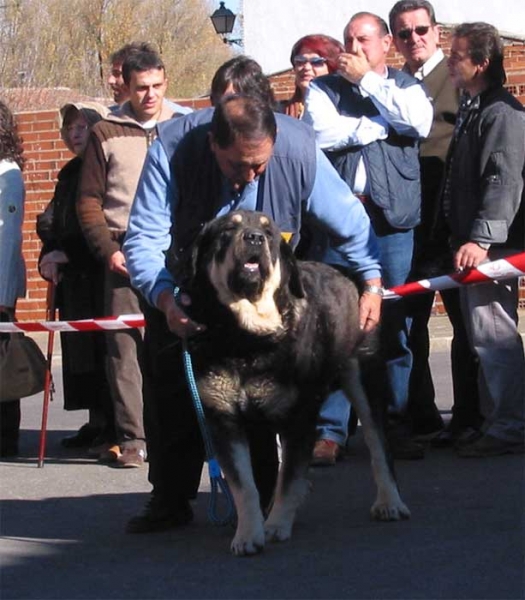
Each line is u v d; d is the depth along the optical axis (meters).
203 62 35.31
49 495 6.82
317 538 5.46
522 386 7.17
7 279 8.06
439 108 7.74
